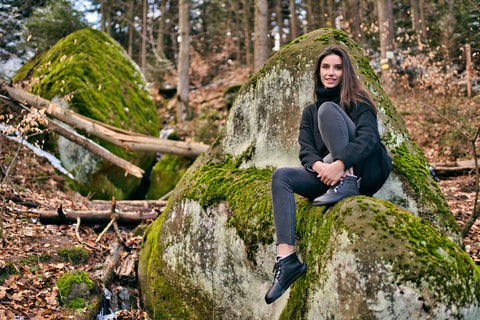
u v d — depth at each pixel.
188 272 3.54
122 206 6.31
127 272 4.24
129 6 24.55
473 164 7.21
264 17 10.83
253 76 3.90
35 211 5.13
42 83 8.35
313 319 2.33
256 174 3.47
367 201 2.30
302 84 3.54
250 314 3.03
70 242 4.66
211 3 25.11
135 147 6.84
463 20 10.18
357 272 2.11
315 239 2.49
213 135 12.02
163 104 16.59
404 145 3.29
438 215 2.98
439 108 9.42
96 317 3.42
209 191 3.52
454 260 2.14
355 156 2.30
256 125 3.76
